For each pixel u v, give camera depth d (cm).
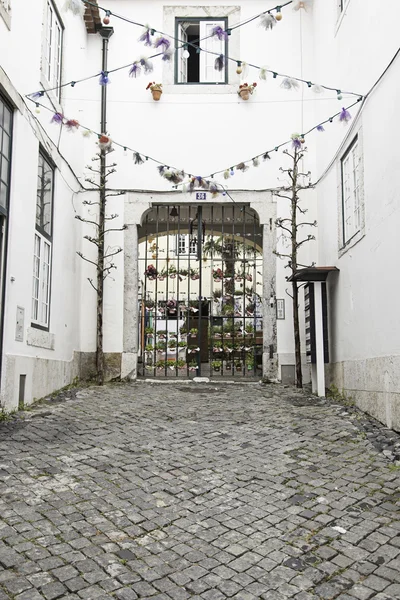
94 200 995
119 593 281
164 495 407
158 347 1051
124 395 796
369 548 332
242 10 1032
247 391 859
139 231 1114
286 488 423
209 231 1159
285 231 988
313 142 990
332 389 837
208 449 517
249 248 1133
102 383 921
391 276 589
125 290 985
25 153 675
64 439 528
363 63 693
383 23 616
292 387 909
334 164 843
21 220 660
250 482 435
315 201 973
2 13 603
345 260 771
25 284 672
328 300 859
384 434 558
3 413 599
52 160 798
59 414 636
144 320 1051
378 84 631
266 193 995
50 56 815
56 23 847
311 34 1020
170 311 1057
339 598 282
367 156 673
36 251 744
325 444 532
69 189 903
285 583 296
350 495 409
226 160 1005
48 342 768
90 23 1013
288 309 975
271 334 971
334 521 368
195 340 1049
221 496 408
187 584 293
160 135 1011
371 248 656
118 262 991
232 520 369
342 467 467
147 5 1033
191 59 1079
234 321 1045
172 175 934
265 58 1020
